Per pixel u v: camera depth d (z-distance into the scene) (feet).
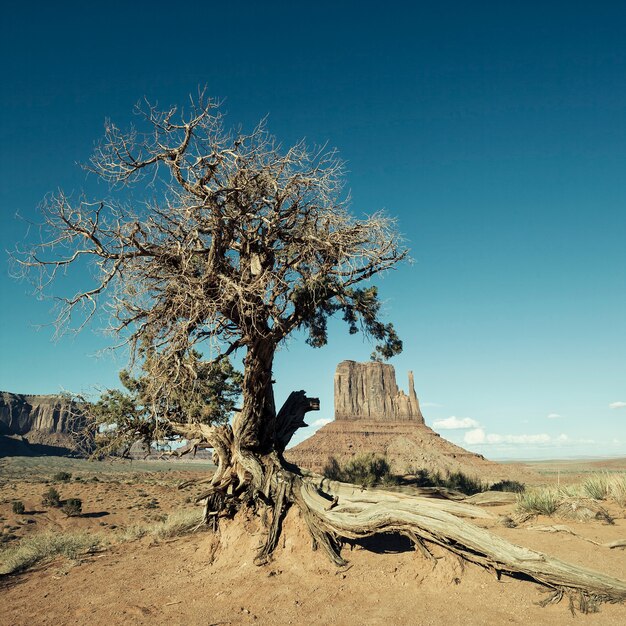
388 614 21.72
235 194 33.47
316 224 36.29
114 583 32.73
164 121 32.09
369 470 79.87
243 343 35.24
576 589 21.49
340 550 30.19
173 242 34.27
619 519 32.68
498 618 20.20
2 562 49.75
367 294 40.88
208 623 23.16
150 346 33.30
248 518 35.91
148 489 253.85
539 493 38.78
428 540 27.96
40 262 31.50
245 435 37.99
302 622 22.04
